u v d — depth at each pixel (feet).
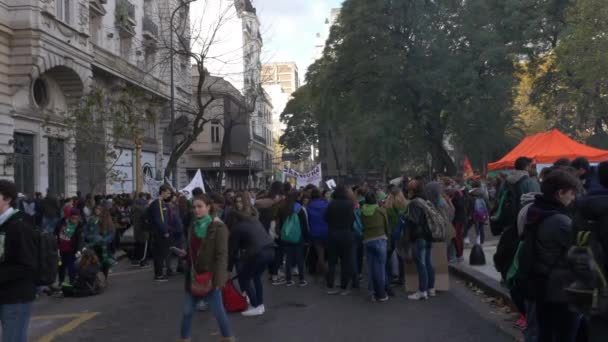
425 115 114.32
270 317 29.22
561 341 16.43
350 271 35.37
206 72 85.15
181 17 93.86
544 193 16.47
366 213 32.83
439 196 34.14
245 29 201.26
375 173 154.61
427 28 106.52
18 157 71.36
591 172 20.86
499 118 111.45
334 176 213.25
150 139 118.42
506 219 25.23
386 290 34.14
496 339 23.95
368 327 26.55
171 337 25.89
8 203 17.53
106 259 40.93
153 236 44.09
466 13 109.19
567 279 14.44
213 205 22.50
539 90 121.29
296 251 39.63
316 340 24.40
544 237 15.85
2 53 67.26
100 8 92.79
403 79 110.01
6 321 17.19
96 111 74.02
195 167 173.58
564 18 111.04
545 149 61.98
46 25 71.61
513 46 116.57
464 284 37.73
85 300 36.47
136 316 30.86
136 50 111.14
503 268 18.85
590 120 111.14
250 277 29.66
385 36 109.60
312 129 214.90
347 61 115.85
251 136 233.76
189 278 22.03
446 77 103.50
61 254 38.93
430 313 29.35
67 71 78.64
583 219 13.82
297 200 41.98
